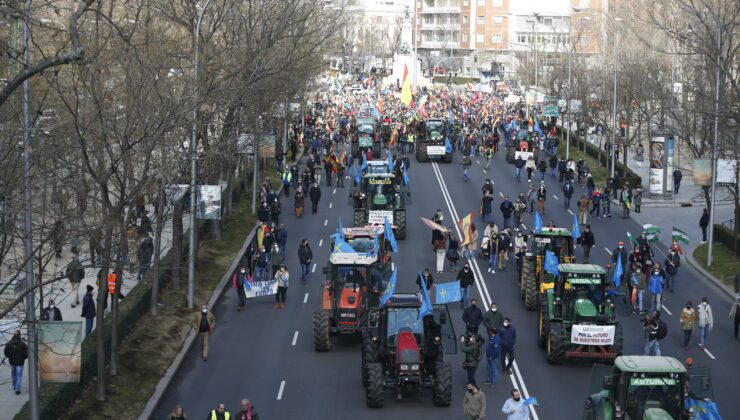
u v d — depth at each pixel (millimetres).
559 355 33844
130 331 37250
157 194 37562
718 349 37281
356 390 32406
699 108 59562
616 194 69625
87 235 29438
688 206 67312
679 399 23031
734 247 51625
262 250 46219
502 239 48781
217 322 40906
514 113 118750
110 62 36750
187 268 43812
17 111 27625
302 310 42531
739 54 62125
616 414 22797
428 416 29828
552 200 68500
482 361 35438
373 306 36156
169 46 47281
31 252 24375
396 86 162625
